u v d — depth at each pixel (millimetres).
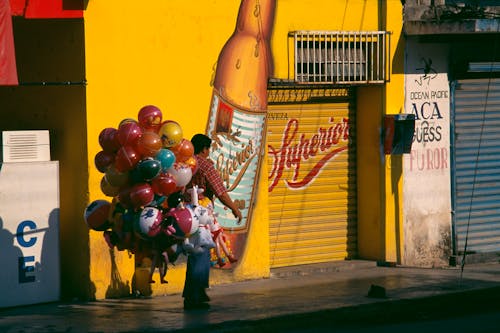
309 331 11992
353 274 15383
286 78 15016
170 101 13758
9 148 12812
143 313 12359
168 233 11586
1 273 12586
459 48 16875
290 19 15016
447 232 16828
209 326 11609
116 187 11750
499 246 17562
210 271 14328
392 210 16094
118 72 13258
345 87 16125
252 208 14742
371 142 16109
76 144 13227
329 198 16031
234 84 14438
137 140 11453
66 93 13352
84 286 13273
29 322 11836
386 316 13008
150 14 13516
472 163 17141
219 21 14219
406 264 16312
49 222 12961
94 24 13000
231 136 14445
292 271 15227
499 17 16547
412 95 16297
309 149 15758
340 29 15508
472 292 14016
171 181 11562
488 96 17297
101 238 13211
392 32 16016
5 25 11484
